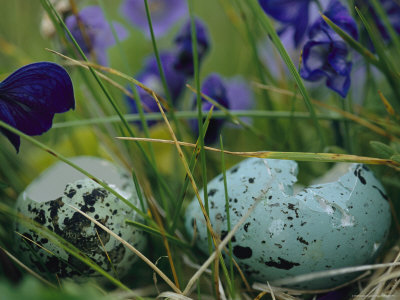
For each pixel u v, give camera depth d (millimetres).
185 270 398
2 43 469
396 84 394
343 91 376
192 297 382
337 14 375
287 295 369
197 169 421
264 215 356
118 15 656
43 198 368
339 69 372
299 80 380
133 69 581
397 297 350
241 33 464
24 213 366
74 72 431
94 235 361
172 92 475
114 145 423
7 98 354
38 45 515
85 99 441
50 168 385
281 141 444
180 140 409
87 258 358
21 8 534
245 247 359
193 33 381
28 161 448
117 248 365
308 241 353
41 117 362
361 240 358
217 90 426
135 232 371
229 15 465
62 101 357
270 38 389
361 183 365
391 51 442
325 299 376
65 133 445
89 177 356
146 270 393
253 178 366
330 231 353
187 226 382
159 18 533
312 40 370
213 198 371
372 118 417
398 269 378
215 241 354
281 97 475
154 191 423
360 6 406
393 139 397
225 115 412
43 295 311
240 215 361
